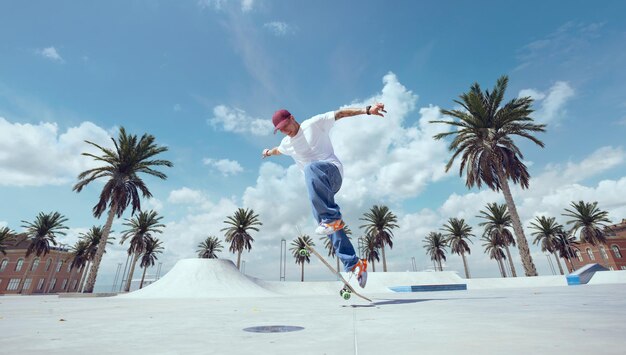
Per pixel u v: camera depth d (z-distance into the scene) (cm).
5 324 243
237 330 184
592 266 1888
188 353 119
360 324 194
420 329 164
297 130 300
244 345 133
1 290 5462
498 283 2048
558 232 4531
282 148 335
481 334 141
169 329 197
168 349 129
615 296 408
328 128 318
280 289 2139
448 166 2314
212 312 346
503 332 145
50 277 6000
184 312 358
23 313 376
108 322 252
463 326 170
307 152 306
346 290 345
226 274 1683
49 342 151
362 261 309
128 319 277
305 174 308
